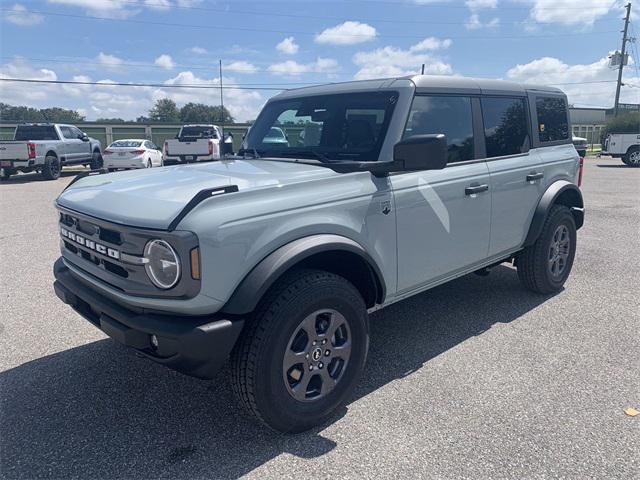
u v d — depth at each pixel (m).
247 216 2.72
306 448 2.90
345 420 3.15
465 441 2.92
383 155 3.51
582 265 6.48
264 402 2.81
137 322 2.69
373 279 3.39
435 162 3.01
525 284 5.26
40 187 16.14
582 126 56.25
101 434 3.04
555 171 5.09
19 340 4.34
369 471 2.69
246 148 4.56
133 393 3.50
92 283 3.07
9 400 3.41
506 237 4.58
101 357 4.03
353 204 3.20
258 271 2.72
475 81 4.34
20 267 6.54
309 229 2.95
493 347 4.13
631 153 24.03
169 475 2.68
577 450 2.82
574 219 5.46
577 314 4.82
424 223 3.70
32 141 17.89
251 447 2.91
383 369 3.80
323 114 4.01
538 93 5.02
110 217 2.82
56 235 8.49
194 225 2.54
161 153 22.81
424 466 2.72
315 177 3.13
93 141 22.28
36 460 2.80
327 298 2.97
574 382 3.55
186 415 3.23
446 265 4.00
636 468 2.68
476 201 4.13
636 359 3.88
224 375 3.75
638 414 3.15
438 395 3.42
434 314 4.88
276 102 4.67
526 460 2.75
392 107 3.65
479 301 5.20
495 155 4.45
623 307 4.99
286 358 2.86
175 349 2.61
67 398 3.44
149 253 2.62
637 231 8.57
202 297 2.59
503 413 3.19
